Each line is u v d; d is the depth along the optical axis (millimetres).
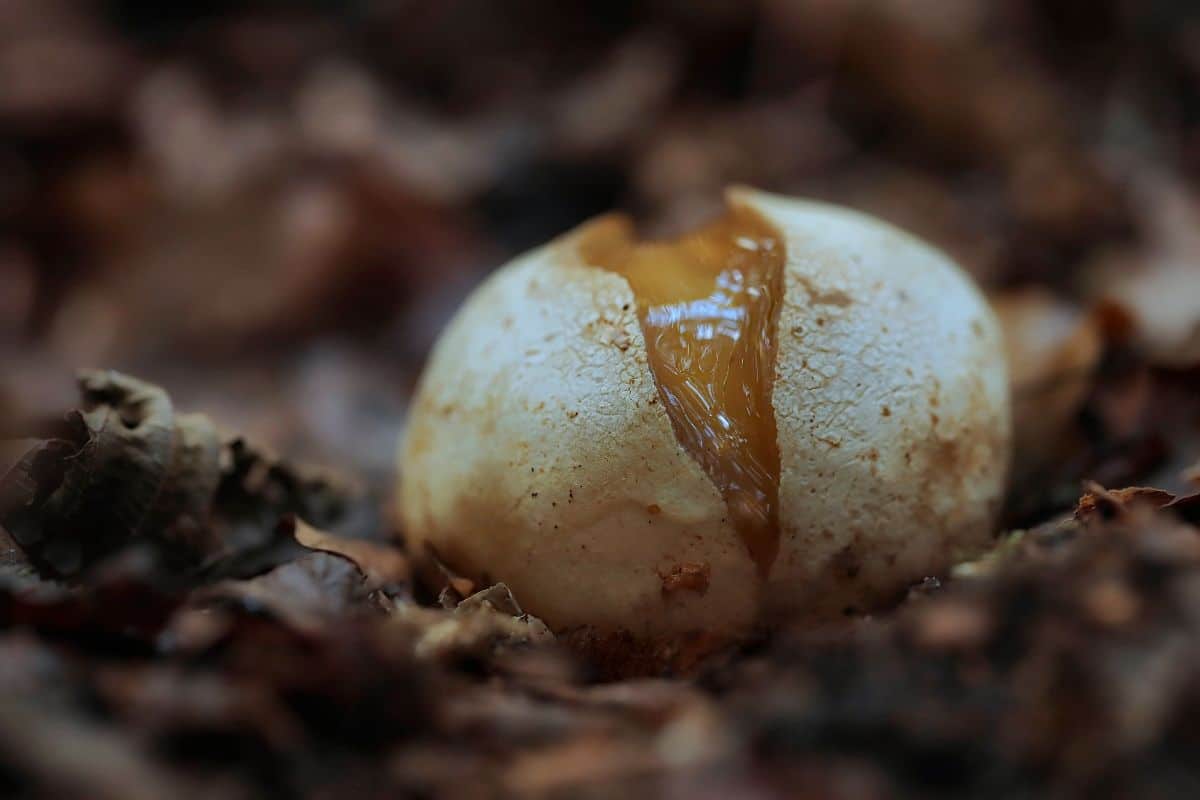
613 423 197
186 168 391
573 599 198
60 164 405
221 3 458
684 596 196
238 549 207
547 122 409
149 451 203
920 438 199
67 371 354
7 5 434
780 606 197
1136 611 173
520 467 199
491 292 212
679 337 198
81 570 200
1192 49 388
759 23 413
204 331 372
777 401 196
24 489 201
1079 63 407
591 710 182
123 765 169
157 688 175
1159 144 370
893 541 198
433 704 178
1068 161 358
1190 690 170
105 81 414
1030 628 175
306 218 371
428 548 208
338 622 182
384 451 300
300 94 416
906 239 213
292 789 172
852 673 175
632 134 399
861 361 198
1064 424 233
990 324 212
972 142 385
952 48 388
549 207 395
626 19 440
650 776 172
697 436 195
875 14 393
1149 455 221
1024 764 169
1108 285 281
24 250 394
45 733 170
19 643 179
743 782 170
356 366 349
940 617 177
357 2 449
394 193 374
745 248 204
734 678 184
